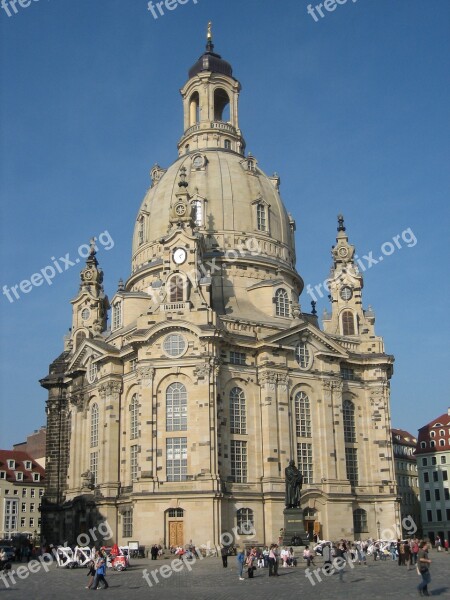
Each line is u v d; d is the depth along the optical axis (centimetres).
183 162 12606
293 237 12925
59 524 11656
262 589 5069
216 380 9550
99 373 10894
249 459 9794
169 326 9631
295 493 8425
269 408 9956
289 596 4550
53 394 12500
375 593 4603
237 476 9625
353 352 11438
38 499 16012
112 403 10438
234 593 4816
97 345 10769
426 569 4344
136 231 12700
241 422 9888
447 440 16000
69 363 11750
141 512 9088
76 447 11288
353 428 11038
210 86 13712
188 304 9869
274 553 6175
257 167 12875
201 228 11600
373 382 11312
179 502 8994
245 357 10194
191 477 9188
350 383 11181
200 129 13362
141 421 9469
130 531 9744
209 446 9175
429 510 15975
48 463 12194
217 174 12100
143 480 9206
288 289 11300
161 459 9306
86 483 10431
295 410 10325
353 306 12050
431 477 16088
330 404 10612
